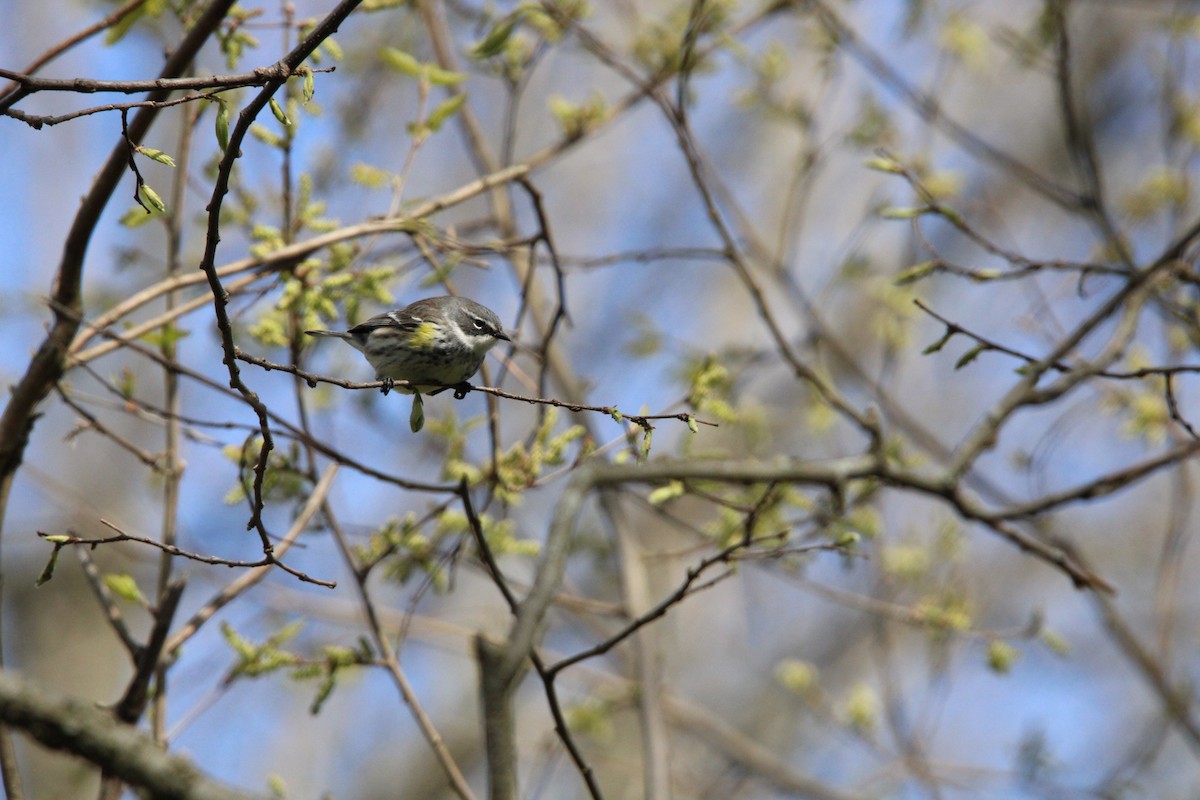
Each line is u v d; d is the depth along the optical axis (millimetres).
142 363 16844
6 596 16719
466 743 18250
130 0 9258
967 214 19266
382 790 17750
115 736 4699
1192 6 14039
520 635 7105
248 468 9312
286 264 9375
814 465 9688
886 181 13820
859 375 13703
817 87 14844
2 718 4633
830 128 15719
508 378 18453
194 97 6145
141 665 8297
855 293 18531
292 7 9242
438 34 12836
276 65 6180
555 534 8273
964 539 12750
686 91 11766
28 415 8555
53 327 8609
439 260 10453
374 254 10438
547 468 11195
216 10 7852
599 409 7102
